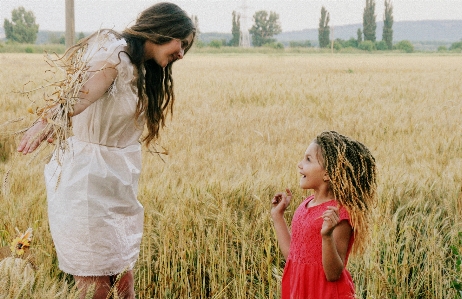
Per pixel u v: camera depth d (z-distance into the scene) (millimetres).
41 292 2395
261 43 156375
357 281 3545
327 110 12016
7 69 24109
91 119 2682
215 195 4281
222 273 3650
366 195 2559
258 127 9805
